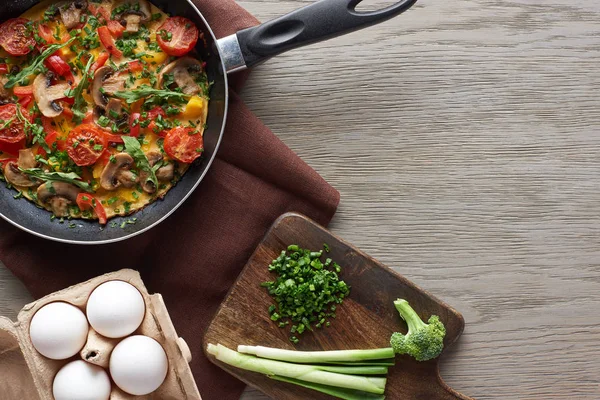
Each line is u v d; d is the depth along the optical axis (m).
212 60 0.75
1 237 0.77
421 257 0.82
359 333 0.80
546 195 0.83
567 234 0.83
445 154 0.82
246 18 0.78
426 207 0.82
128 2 0.75
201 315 0.80
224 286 0.80
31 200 0.75
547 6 0.83
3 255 0.77
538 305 0.82
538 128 0.83
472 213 0.83
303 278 0.79
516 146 0.83
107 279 0.73
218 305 0.80
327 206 0.80
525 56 0.83
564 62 0.83
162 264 0.79
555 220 0.83
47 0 0.75
